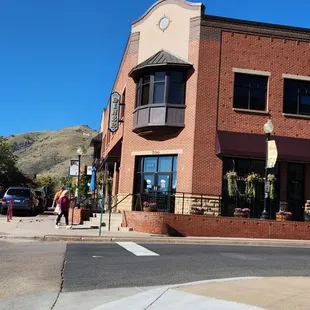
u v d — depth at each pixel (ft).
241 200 74.84
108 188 100.37
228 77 77.61
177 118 77.25
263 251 48.21
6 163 203.21
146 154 80.23
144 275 32.04
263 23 79.51
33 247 45.29
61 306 23.80
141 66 79.05
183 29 79.51
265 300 24.23
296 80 80.23
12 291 27.09
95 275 31.68
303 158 75.15
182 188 75.15
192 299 24.44
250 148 74.33
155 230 61.72
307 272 35.70
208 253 44.06
